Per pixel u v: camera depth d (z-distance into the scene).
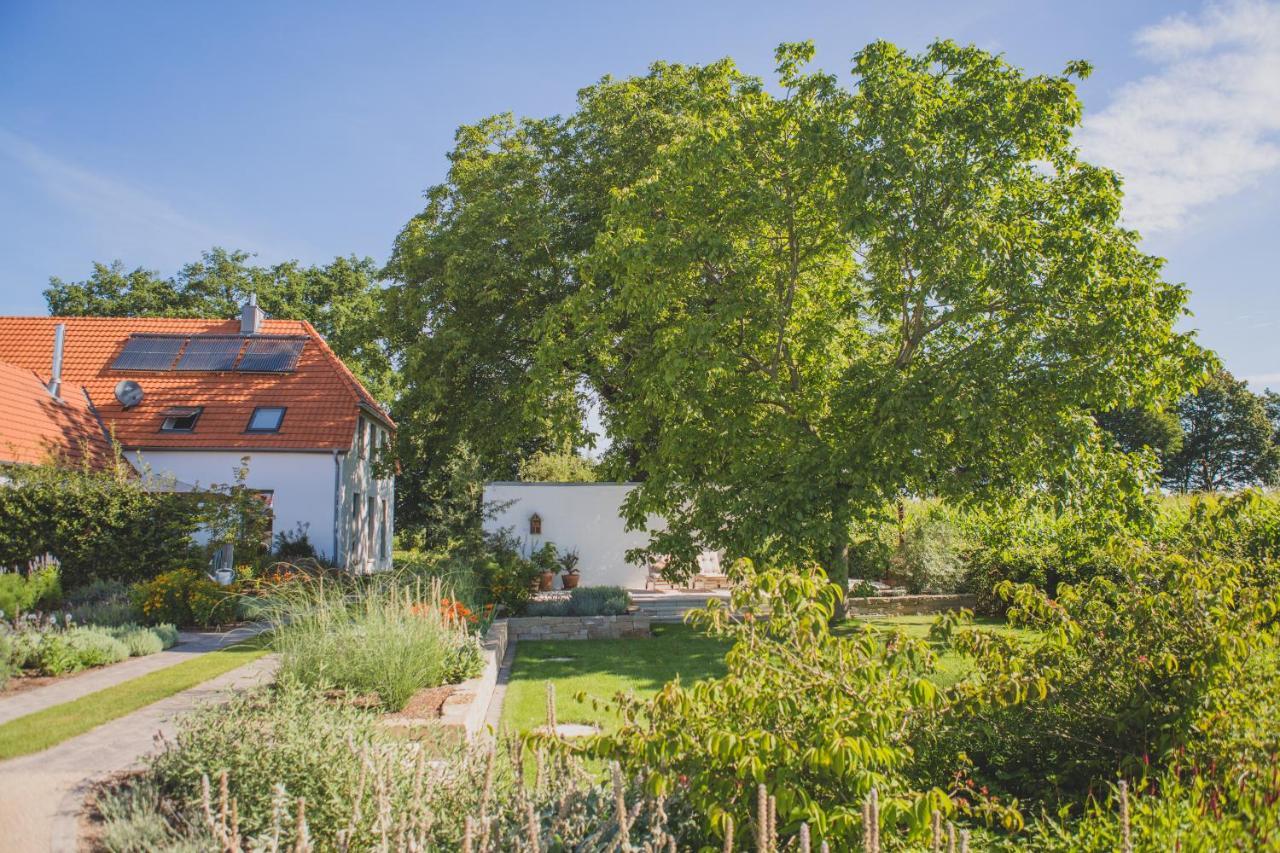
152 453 21.41
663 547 14.77
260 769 4.41
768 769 3.65
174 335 25.03
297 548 20.56
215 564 16.23
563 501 22.33
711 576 23.19
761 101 14.80
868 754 3.52
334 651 7.42
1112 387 12.66
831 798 3.70
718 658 12.48
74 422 20.67
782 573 4.42
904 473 13.49
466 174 21.08
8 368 20.38
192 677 8.71
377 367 22.45
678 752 3.83
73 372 23.72
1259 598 5.51
